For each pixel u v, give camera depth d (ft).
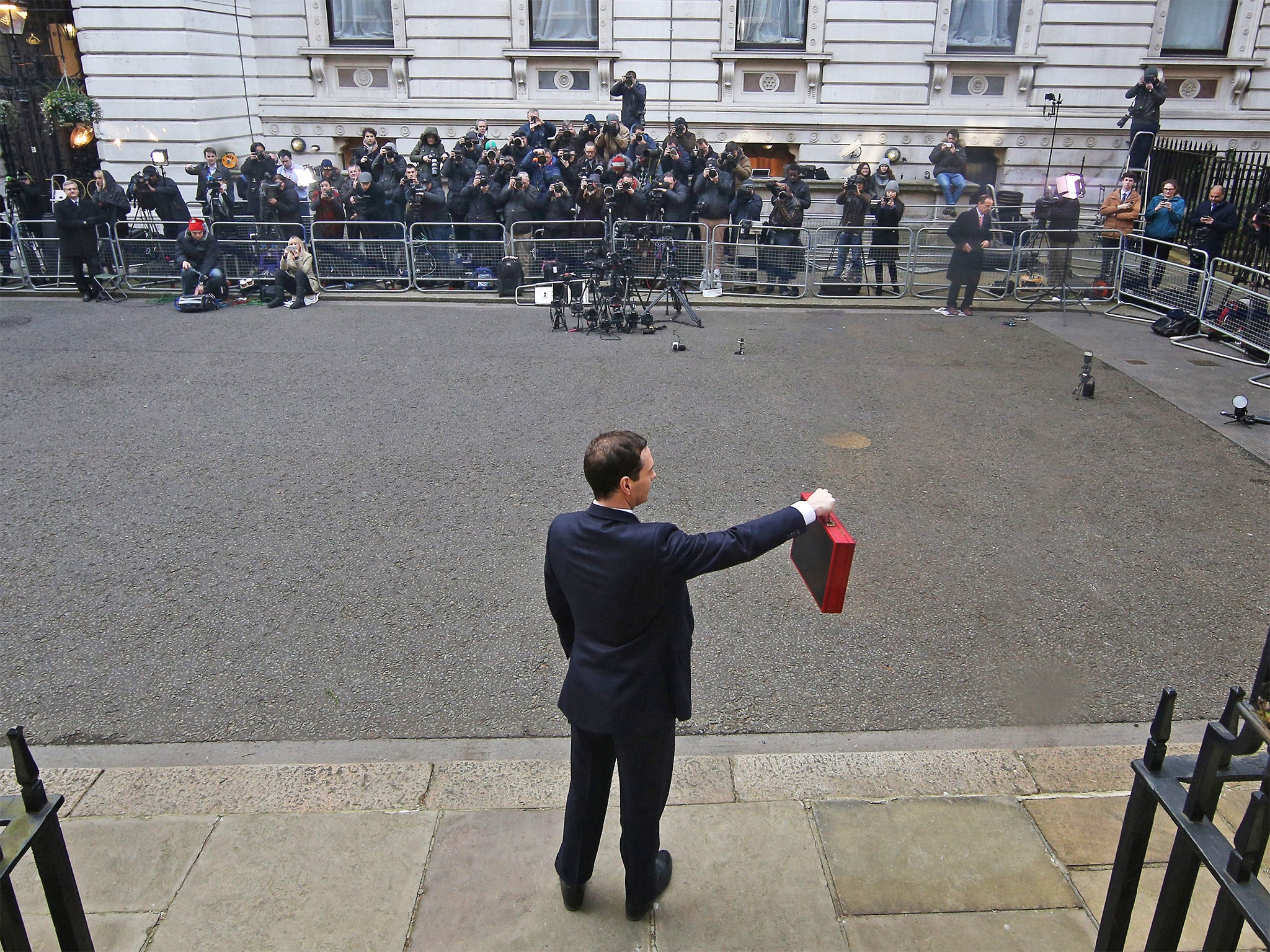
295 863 11.21
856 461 24.61
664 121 60.18
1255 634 16.74
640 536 8.86
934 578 18.62
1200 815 6.64
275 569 18.90
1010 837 11.60
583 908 10.54
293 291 43.68
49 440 25.96
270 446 25.53
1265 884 10.44
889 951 9.96
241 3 58.29
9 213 47.85
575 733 9.57
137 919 10.36
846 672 15.53
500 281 43.42
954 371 32.81
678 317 40.50
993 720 14.34
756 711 14.53
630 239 41.22
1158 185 50.34
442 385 30.86
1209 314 37.14
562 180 44.65
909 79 58.85
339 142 61.57
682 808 12.11
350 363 33.45
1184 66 57.93
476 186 42.96
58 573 18.76
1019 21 57.77
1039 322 40.47
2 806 7.06
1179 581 18.58
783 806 12.16
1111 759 13.14
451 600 17.74
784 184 43.55
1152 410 28.81
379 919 10.38
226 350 35.27
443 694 14.98
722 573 18.76
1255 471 24.17
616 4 58.08
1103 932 8.15
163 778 12.73
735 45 59.21
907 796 12.34
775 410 28.48
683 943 10.09
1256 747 5.99
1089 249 43.57
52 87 56.34
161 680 15.37
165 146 55.47
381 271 44.60
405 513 21.42
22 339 36.83
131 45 53.62
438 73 59.77
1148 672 15.60
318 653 16.10
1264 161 42.19
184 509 21.62
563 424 27.17
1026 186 60.34
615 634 9.14
